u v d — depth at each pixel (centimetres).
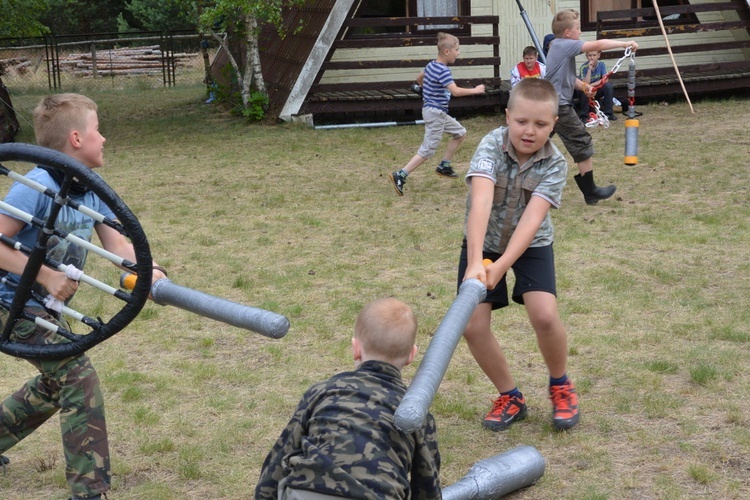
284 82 1550
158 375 487
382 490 245
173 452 399
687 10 1605
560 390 413
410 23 1507
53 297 309
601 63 1461
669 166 1050
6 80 2677
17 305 304
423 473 266
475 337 405
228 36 1891
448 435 409
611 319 557
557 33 855
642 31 1612
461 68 1675
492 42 1562
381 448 250
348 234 791
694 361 485
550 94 368
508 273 662
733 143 1183
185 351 526
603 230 777
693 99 1670
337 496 245
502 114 1586
